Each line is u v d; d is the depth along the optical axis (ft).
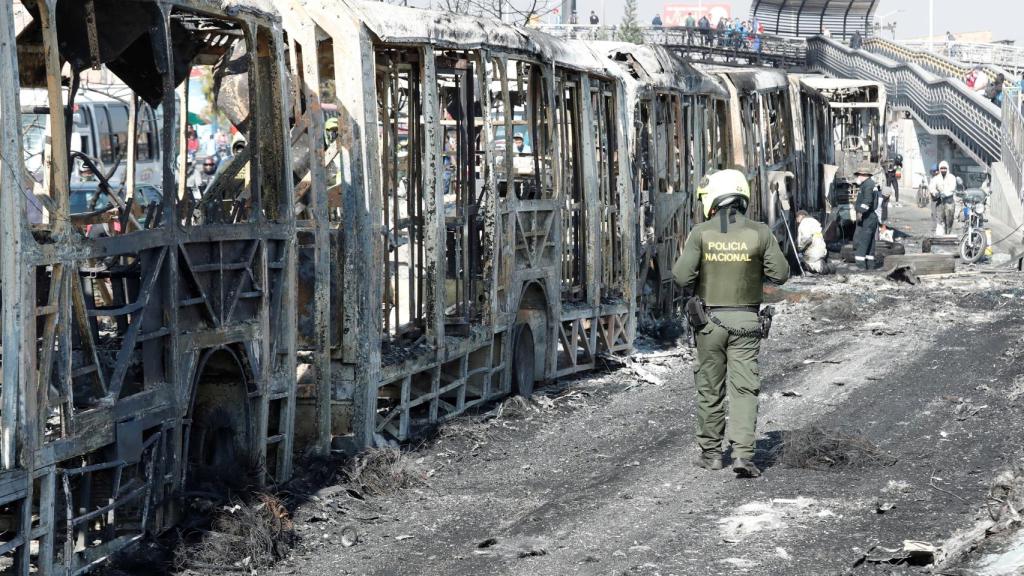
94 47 21.85
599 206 43.32
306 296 28.43
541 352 39.27
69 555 19.06
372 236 28.94
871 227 75.97
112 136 77.30
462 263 35.01
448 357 32.68
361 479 26.81
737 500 25.30
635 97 46.60
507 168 35.78
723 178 27.81
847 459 28.19
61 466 19.81
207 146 83.30
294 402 26.66
